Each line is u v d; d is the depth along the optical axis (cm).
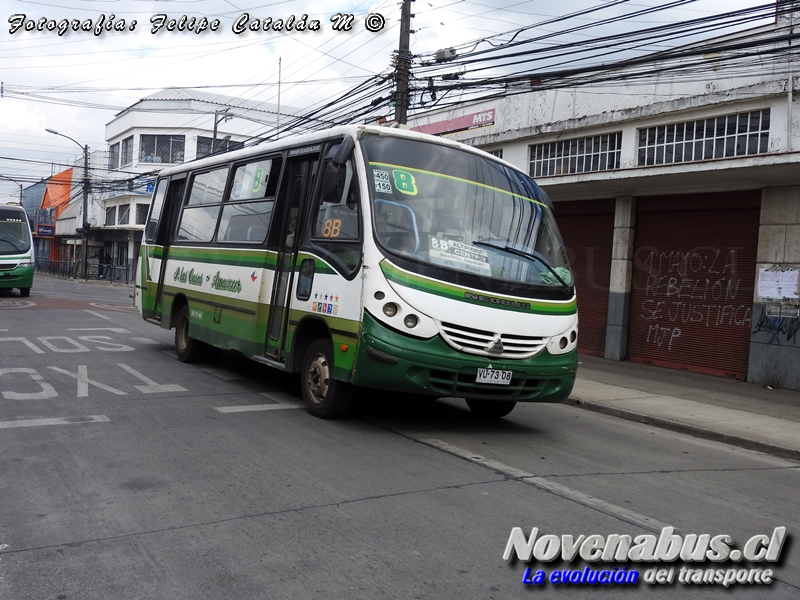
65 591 370
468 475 606
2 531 447
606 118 1505
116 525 461
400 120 1595
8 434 677
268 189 930
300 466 604
